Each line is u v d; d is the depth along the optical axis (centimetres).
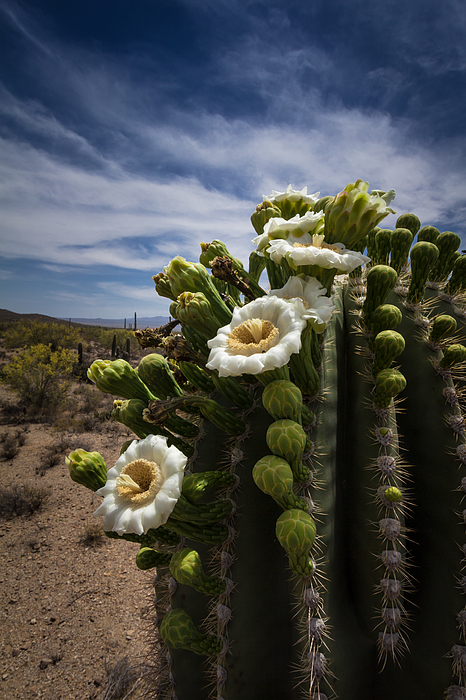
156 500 106
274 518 151
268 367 99
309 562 120
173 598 165
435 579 148
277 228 131
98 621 443
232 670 140
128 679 354
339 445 164
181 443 176
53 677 375
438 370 167
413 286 184
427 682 139
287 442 115
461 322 200
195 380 178
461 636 137
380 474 144
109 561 552
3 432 1049
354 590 148
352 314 188
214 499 166
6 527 624
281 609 145
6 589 491
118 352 2366
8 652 404
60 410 1265
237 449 156
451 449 157
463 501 149
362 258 122
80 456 135
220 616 139
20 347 2514
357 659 140
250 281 171
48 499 707
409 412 173
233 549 147
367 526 143
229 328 118
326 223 137
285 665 144
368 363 168
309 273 130
